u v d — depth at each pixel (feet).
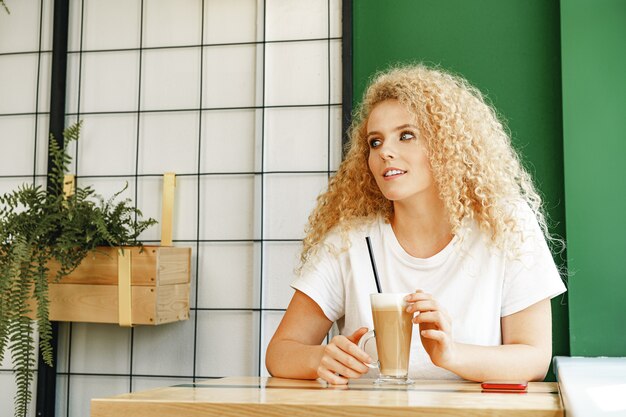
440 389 3.93
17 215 7.71
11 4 9.29
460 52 8.07
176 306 8.12
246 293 8.48
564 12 7.52
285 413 3.22
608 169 7.32
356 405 3.16
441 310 4.15
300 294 5.41
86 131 9.06
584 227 7.31
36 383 8.66
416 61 8.15
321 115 8.45
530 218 5.25
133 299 7.77
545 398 3.44
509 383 3.89
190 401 3.34
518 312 4.97
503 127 7.91
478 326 4.88
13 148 9.16
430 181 5.21
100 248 7.87
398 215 5.32
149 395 3.60
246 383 4.35
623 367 5.38
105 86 9.09
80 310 7.90
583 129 7.39
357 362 4.23
